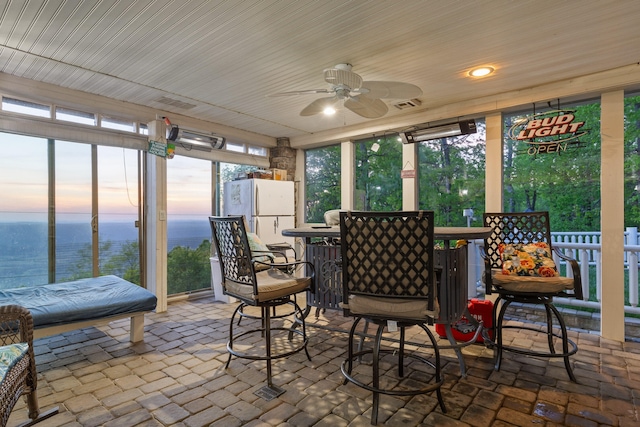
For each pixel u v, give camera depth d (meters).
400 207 4.72
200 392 2.20
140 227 4.31
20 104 3.32
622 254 3.07
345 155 5.12
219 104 3.97
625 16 2.18
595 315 3.51
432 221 1.69
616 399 2.08
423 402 2.06
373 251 1.84
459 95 3.69
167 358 2.72
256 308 4.23
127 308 2.91
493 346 2.75
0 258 3.32
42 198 3.55
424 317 1.79
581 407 1.99
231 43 2.53
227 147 5.18
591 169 3.71
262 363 2.63
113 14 2.14
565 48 2.62
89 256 3.88
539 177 3.94
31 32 2.36
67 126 3.59
